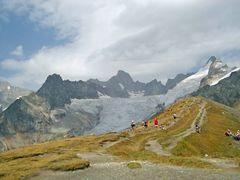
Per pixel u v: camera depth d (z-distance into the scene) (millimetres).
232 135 150750
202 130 152000
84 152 95062
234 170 64188
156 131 148000
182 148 111250
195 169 62312
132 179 54906
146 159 80625
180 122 178500
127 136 134750
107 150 100312
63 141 127125
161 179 53969
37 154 94438
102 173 61000
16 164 77500
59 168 66125
